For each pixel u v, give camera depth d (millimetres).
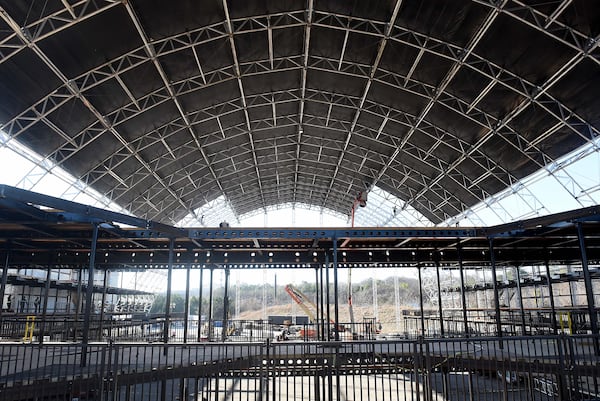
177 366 11203
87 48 20781
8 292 33656
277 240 20781
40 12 18094
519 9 19031
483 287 46750
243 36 23938
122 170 33562
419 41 22891
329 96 31312
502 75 23812
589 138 25438
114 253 25250
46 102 22875
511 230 17219
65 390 9852
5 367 12289
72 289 42094
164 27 21172
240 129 35188
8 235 18188
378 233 18125
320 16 22875
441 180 39375
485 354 14414
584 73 21578
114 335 25531
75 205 13508
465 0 19938
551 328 26703
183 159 36844
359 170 43906
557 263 29906
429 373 9906
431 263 29859
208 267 28922
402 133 34031
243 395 20031
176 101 27141
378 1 21266
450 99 27656
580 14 18656
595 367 10922
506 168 32562
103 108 25453
